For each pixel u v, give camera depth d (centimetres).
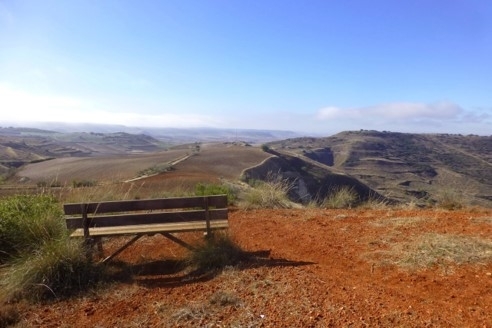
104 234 620
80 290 530
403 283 484
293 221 871
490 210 863
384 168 13838
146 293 515
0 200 807
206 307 441
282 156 9031
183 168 6231
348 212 936
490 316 382
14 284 527
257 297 459
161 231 626
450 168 13575
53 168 7906
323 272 536
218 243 618
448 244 572
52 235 641
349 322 386
